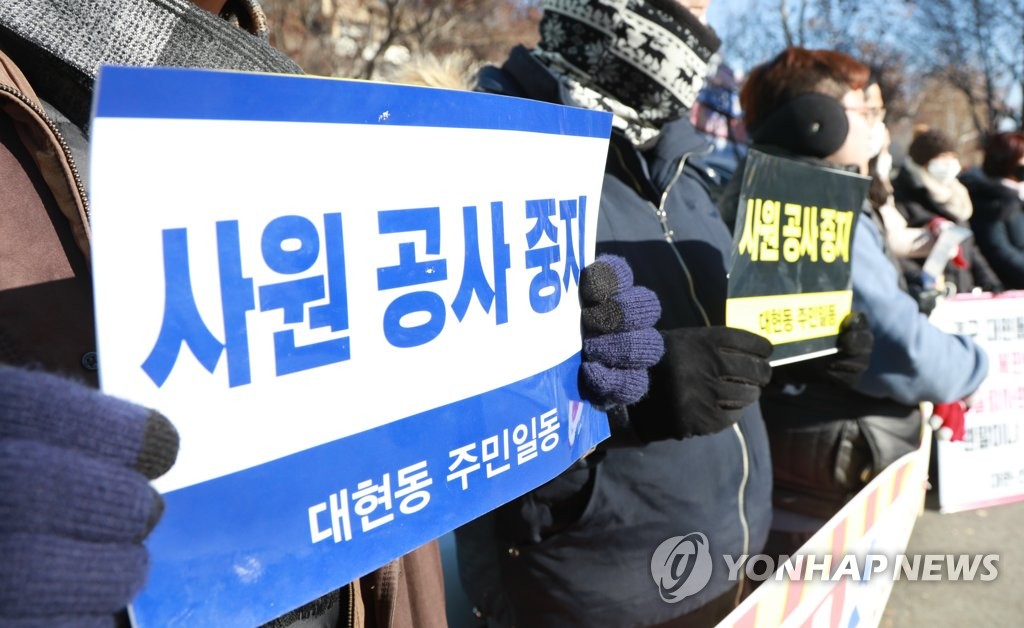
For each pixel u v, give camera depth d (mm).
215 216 597
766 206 1474
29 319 635
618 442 1341
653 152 1646
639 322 1062
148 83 540
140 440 521
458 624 1875
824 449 2254
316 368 679
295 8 7836
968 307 3162
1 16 663
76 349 657
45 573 455
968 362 2084
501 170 868
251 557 637
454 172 801
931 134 4152
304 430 672
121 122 532
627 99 1572
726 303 1520
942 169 4129
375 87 703
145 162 550
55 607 462
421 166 762
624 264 1109
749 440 1690
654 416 1262
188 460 595
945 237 2799
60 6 694
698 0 1601
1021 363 3357
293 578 665
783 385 1826
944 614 2748
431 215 778
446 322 806
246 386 629
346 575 705
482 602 1698
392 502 752
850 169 2014
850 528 1658
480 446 854
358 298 711
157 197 560
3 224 631
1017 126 13469
